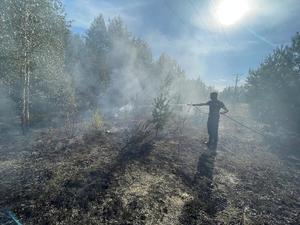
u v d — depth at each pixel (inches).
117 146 362.0
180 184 263.1
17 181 241.6
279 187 283.3
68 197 216.7
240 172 316.5
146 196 230.4
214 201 236.7
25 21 411.2
